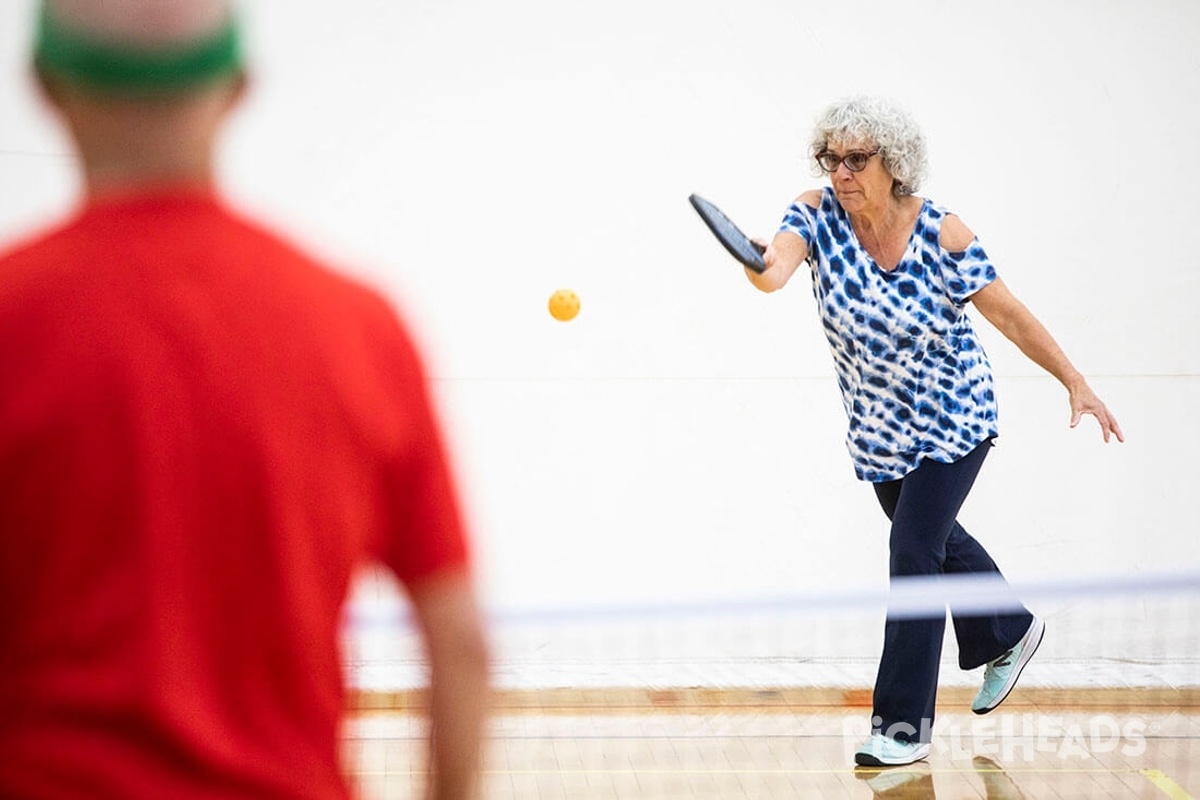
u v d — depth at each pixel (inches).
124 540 125.4
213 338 128.6
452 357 572.7
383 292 140.3
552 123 576.7
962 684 551.8
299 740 130.5
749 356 581.9
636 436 578.9
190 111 135.0
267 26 565.3
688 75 581.9
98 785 123.6
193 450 126.7
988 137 592.4
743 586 581.3
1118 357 593.9
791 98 586.2
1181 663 563.5
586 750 467.8
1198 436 595.2
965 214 592.7
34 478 125.0
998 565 588.4
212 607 127.3
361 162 569.9
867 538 584.1
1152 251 595.8
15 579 126.3
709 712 512.1
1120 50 593.9
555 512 575.2
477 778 145.5
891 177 441.1
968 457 456.8
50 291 127.9
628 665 542.9
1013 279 593.0
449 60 572.7
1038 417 589.9
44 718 124.7
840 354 461.1
